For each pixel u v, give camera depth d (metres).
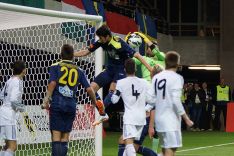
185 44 56.56
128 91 15.77
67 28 24.64
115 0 47.31
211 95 45.53
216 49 56.00
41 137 23.34
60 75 15.67
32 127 23.30
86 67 22.98
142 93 15.83
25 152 22.78
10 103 16.86
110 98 17.17
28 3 28.67
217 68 58.12
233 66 53.88
